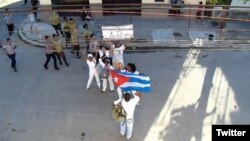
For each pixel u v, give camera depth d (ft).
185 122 38.86
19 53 53.36
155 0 62.49
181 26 61.11
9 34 58.95
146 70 48.83
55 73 48.24
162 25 61.52
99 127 38.19
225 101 42.39
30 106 41.75
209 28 60.08
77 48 50.57
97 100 42.57
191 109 40.96
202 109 40.96
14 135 37.24
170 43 54.39
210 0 60.70
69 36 51.37
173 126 38.27
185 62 50.85
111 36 43.68
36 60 51.62
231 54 52.80
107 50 42.55
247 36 56.34
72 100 42.68
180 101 42.37
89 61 41.55
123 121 34.55
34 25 60.08
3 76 47.78
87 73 48.21
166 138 36.52
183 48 53.98
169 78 47.01
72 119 39.47
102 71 42.14
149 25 61.46
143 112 40.40
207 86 45.29
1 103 42.29
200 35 57.11
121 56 43.21
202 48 53.98
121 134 36.81
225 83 45.93
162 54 52.80
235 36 56.54
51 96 43.50
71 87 45.19
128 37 43.98
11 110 41.11
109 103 42.01
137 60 51.34
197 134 37.14
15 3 73.82
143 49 53.88
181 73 48.19
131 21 62.64
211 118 39.47
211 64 50.37
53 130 37.91
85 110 40.91
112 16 65.05
